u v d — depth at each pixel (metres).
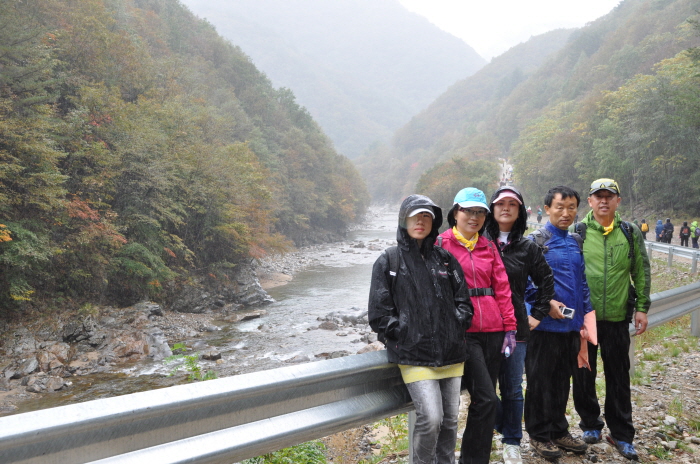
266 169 51.47
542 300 3.41
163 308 22.94
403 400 2.90
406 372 2.71
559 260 3.68
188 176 27.02
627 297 3.87
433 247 2.78
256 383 2.12
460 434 4.74
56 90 23.25
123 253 21.23
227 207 28.47
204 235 27.53
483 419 2.90
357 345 17.66
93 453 1.75
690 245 25.80
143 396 1.83
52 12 26.64
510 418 3.46
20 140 16.83
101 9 33.06
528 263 3.29
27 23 22.86
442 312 2.66
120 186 22.73
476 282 3.04
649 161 44.09
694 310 7.27
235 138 58.78
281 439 2.26
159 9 77.88
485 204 3.04
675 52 83.56
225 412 2.09
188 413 1.96
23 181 16.69
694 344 7.14
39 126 17.47
